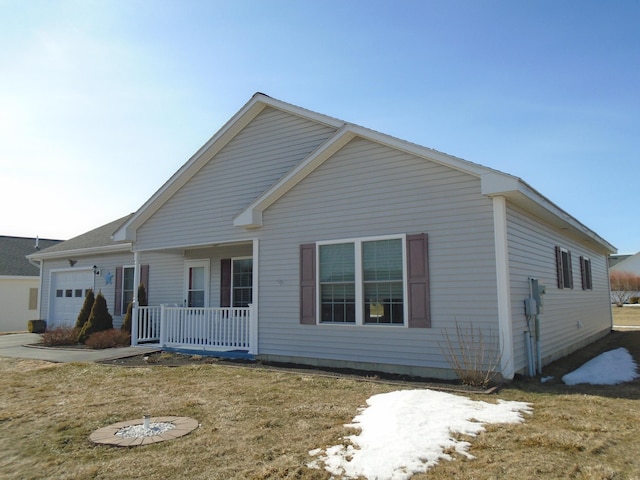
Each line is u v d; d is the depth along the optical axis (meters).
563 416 5.45
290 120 11.03
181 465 4.30
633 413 5.67
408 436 4.70
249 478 3.96
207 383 7.84
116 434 5.25
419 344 8.16
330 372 8.60
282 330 9.88
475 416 5.40
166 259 14.87
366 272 8.88
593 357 11.12
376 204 8.86
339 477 3.91
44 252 19.00
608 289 19.25
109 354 11.39
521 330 8.06
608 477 3.81
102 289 16.86
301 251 9.75
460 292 7.84
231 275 13.29
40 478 4.14
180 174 12.12
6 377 8.90
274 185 10.00
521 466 4.03
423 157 8.34
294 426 5.32
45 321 18.61
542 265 9.84
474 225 7.81
